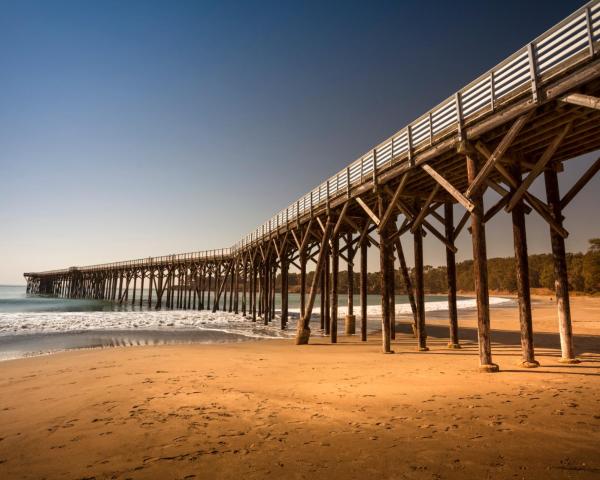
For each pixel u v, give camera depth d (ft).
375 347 40.24
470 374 21.68
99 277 183.73
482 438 11.74
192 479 9.82
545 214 24.22
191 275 130.82
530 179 21.71
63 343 49.39
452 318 36.60
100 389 20.85
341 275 446.19
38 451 12.33
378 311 126.00
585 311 96.89
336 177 41.63
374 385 19.77
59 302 162.81
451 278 36.86
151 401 17.85
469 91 23.21
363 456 10.78
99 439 13.15
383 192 33.86
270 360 30.35
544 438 11.53
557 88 17.69
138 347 41.68
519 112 19.65
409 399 16.61
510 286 395.34
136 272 143.23
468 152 23.20
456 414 14.24
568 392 16.83
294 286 425.69
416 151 27.81
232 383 21.47
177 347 41.55
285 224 59.16
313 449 11.49
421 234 35.94
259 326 74.54
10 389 22.49
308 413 15.21
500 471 9.43
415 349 36.65
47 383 23.75
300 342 44.47
